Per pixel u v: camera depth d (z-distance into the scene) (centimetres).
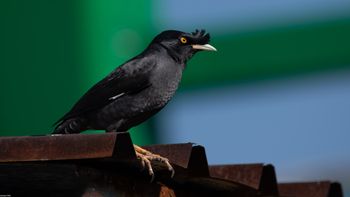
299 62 1441
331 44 1420
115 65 1438
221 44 1463
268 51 1446
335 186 949
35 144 631
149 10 1473
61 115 1432
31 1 1469
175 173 741
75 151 625
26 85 1448
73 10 1456
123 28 1456
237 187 827
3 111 1441
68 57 1447
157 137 1503
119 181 699
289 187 947
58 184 684
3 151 632
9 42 1462
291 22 1430
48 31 1460
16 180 683
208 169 725
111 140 620
